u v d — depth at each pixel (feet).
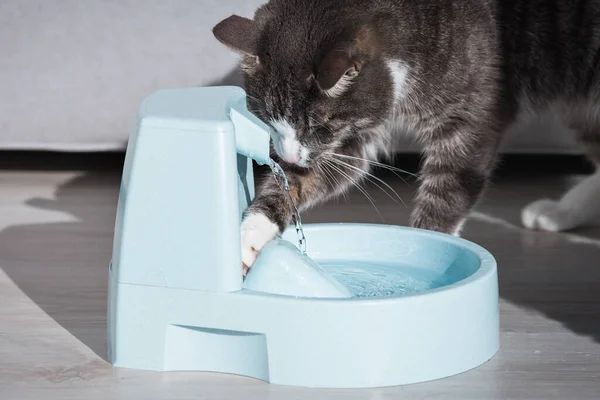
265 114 7.30
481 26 7.82
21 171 11.31
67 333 6.05
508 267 7.57
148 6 9.82
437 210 8.12
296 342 5.08
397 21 7.38
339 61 6.61
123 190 5.32
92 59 9.97
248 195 7.02
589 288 6.98
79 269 7.52
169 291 5.26
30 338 5.96
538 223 8.76
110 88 10.05
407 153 10.33
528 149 10.34
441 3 7.64
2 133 10.27
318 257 6.77
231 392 5.10
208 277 5.17
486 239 8.48
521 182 10.77
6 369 5.46
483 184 8.18
